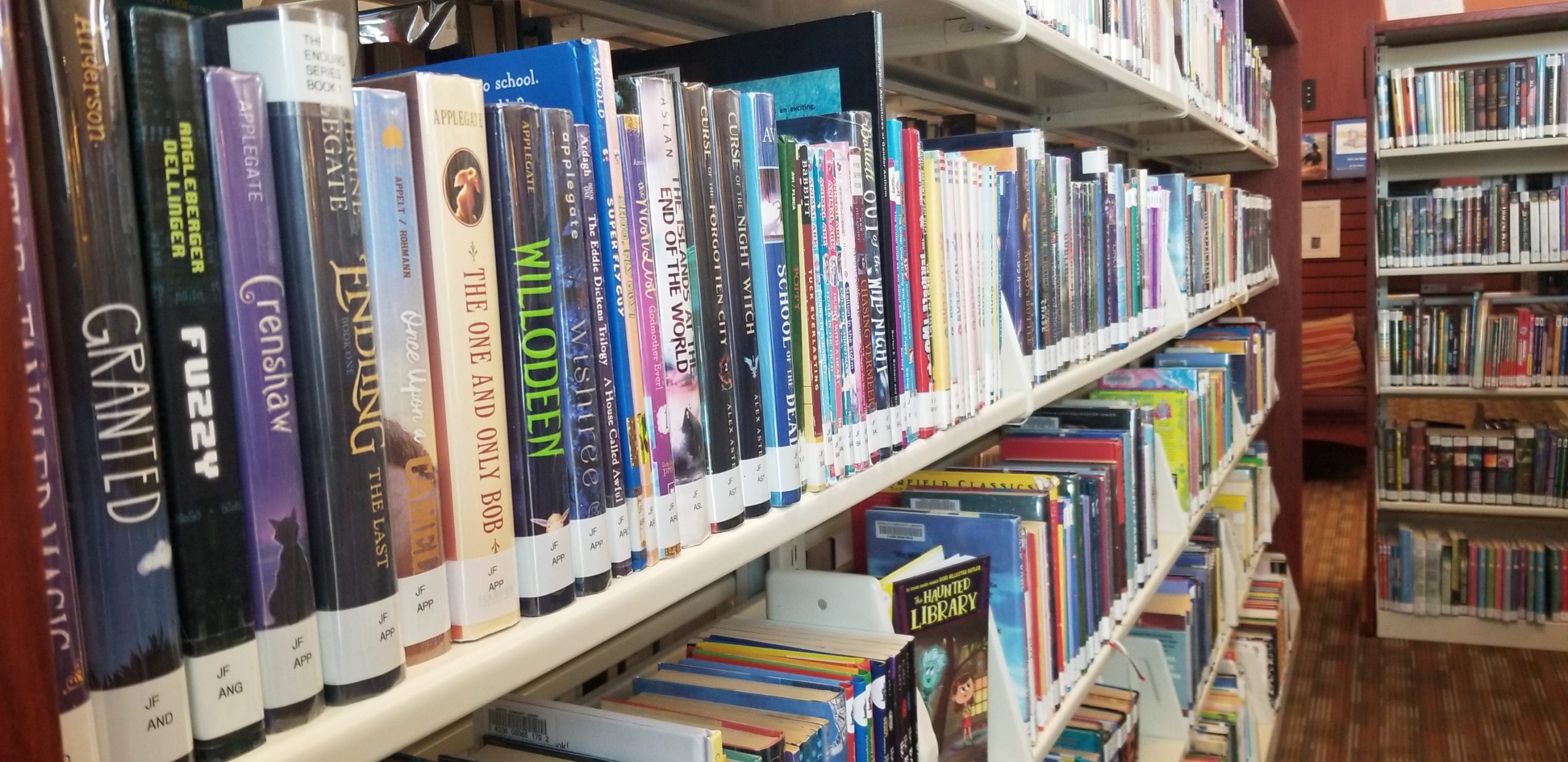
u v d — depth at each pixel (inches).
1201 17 95.9
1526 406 204.2
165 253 16.2
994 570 51.1
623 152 26.2
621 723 29.9
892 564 53.6
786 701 34.6
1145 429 74.7
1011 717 49.2
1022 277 53.2
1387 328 160.6
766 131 31.6
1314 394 235.3
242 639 17.6
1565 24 148.2
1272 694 121.4
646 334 27.1
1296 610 151.6
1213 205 106.9
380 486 19.7
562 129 23.8
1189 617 86.8
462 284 21.7
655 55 44.3
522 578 23.6
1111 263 70.2
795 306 33.3
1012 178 51.5
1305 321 246.2
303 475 18.6
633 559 26.8
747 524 31.2
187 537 16.7
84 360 15.2
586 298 24.7
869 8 45.9
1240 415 115.6
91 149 15.2
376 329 20.1
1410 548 157.9
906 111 88.0
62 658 15.0
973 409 47.1
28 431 14.2
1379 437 162.1
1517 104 150.6
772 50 40.8
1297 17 254.7
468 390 22.0
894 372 39.8
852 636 41.8
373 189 20.0
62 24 14.9
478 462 22.2
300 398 18.5
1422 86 154.3
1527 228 153.5
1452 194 156.6
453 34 36.8
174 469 16.5
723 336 30.0
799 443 33.8
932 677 45.2
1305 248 261.6
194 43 16.6
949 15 47.1
